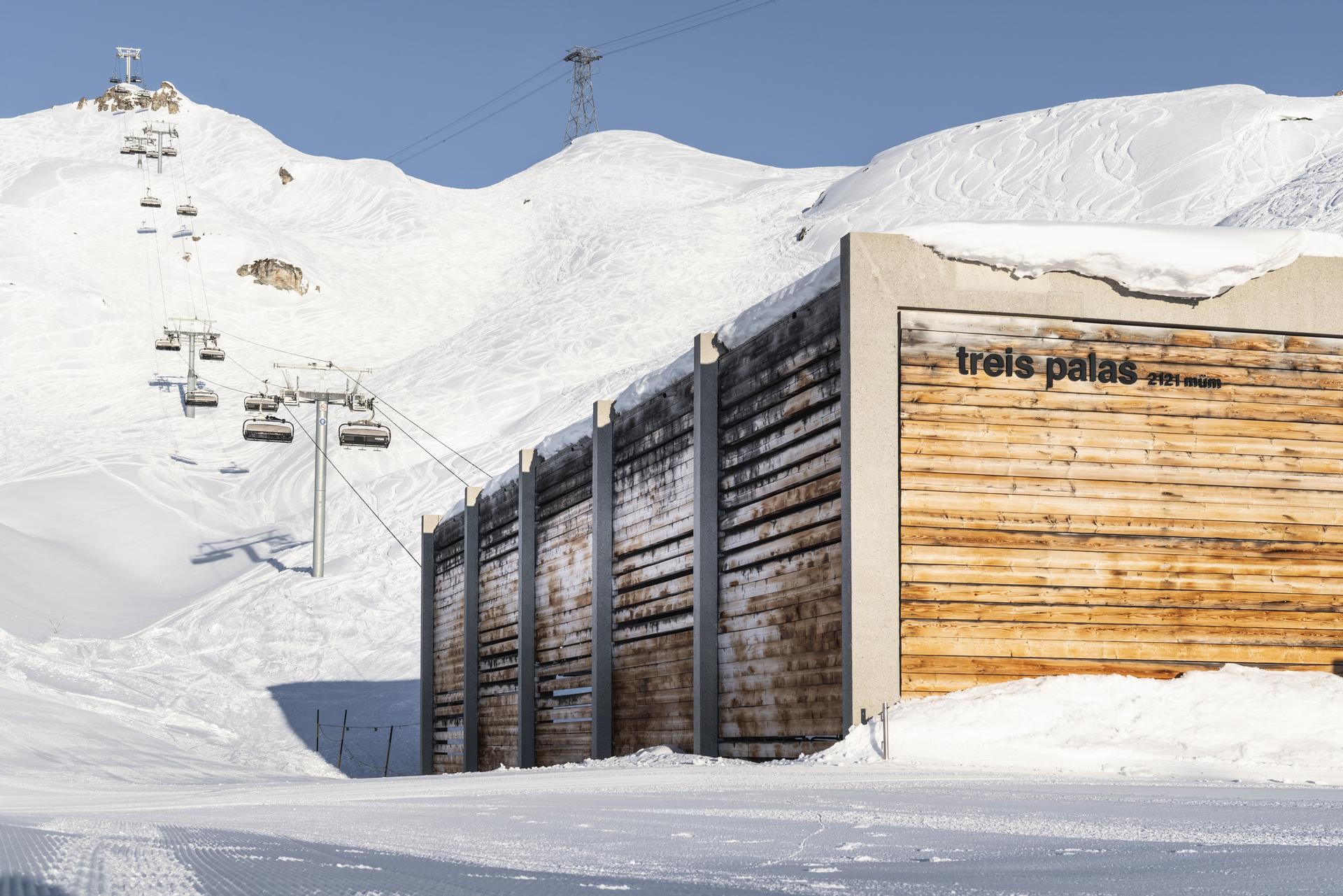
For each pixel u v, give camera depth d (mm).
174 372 93750
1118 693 14914
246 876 5223
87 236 114812
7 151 156750
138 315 103312
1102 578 16594
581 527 24641
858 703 15531
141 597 53406
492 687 29734
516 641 28047
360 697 41625
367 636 47188
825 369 16750
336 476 67750
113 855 6191
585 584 24266
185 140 164750
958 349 16547
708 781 12484
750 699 18203
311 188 147625
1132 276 16953
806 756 15188
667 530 20844
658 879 5289
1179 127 119938
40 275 104250
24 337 94625
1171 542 16875
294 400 55938
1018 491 16484
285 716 39719
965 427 16438
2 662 39438
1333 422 17594
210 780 23734
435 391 81375
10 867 5555
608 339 92625
